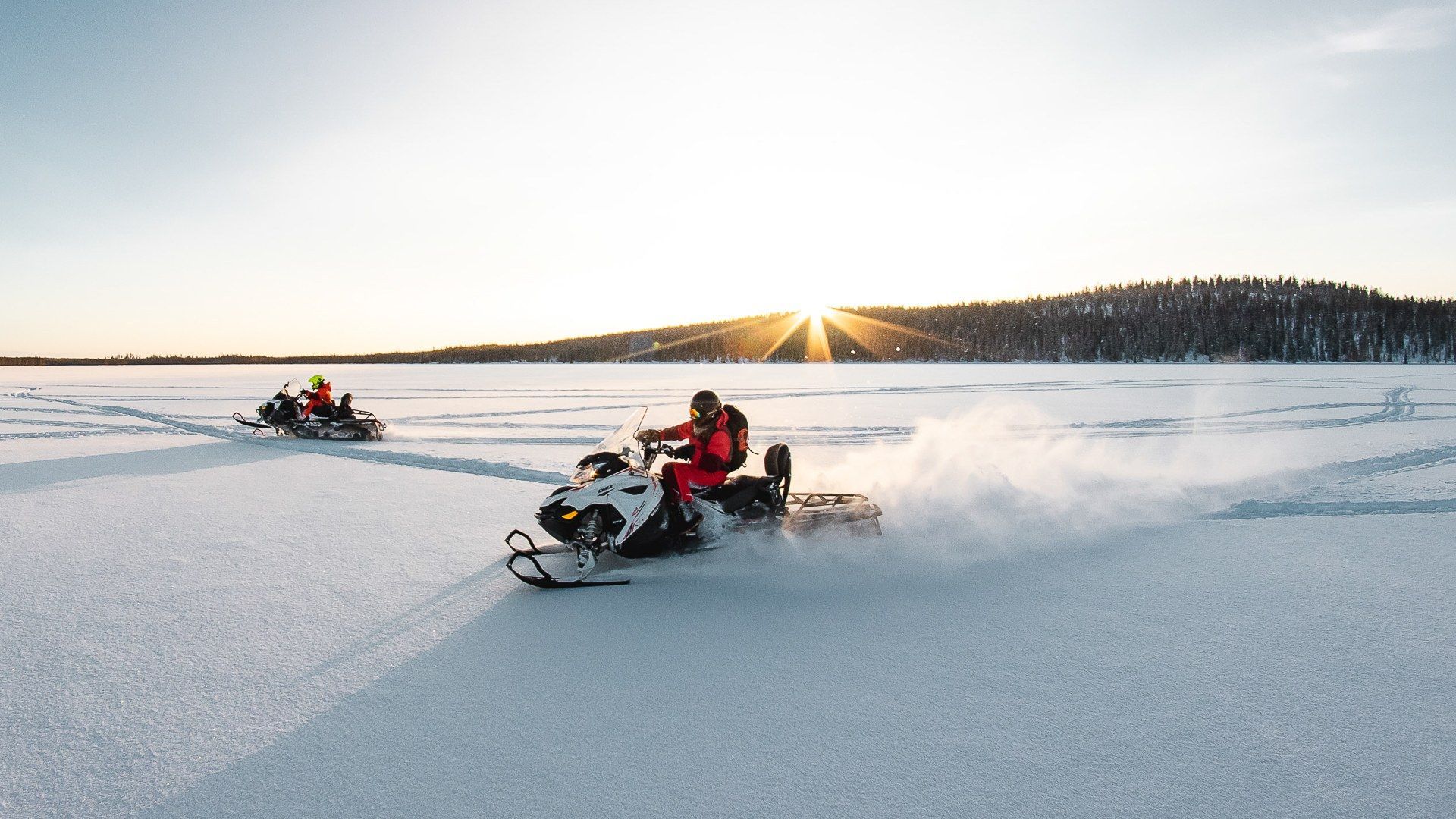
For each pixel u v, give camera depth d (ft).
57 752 9.25
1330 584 15.49
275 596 15.29
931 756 8.96
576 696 10.70
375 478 30.50
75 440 45.52
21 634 13.16
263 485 28.68
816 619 13.88
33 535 20.44
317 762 8.95
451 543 19.69
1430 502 22.95
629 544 17.02
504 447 41.29
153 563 17.72
